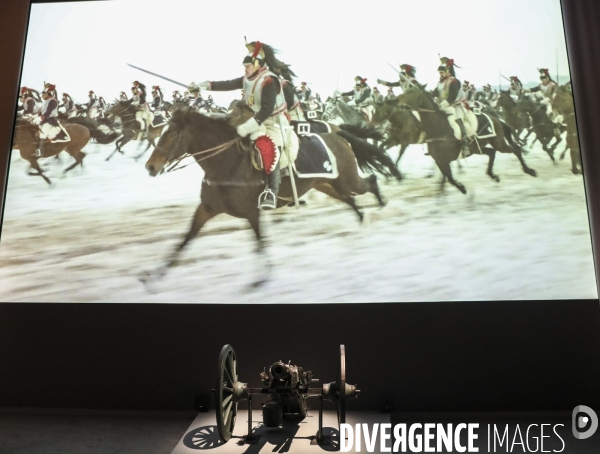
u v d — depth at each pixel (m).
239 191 6.03
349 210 5.93
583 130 5.88
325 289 5.80
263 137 6.12
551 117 6.03
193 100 6.26
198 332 5.82
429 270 5.77
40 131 6.26
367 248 5.85
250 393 4.84
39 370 5.87
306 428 5.12
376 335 5.74
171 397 5.79
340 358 4.60
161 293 5.89
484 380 5.66
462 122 6.06
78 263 5.96
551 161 5.94
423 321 5.73
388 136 6.07
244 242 5.92
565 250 5.74
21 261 5.98
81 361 5.86
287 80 6.23
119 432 5.29
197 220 6.00
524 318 5.69
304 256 5.87
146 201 6.07
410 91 6.16
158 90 6.30
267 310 5.80
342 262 5.84
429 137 6.04
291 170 6.04
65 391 5.84
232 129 6.17
